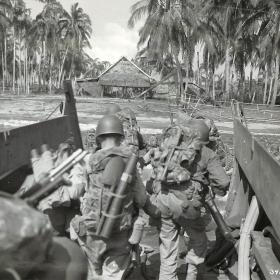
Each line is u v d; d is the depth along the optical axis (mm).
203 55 75938
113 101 44438
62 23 91312
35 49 94438
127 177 3600
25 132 5000
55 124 6270
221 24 61812
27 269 2199
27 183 4574
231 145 18141
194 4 60688
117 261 3932
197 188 4836
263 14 58094
